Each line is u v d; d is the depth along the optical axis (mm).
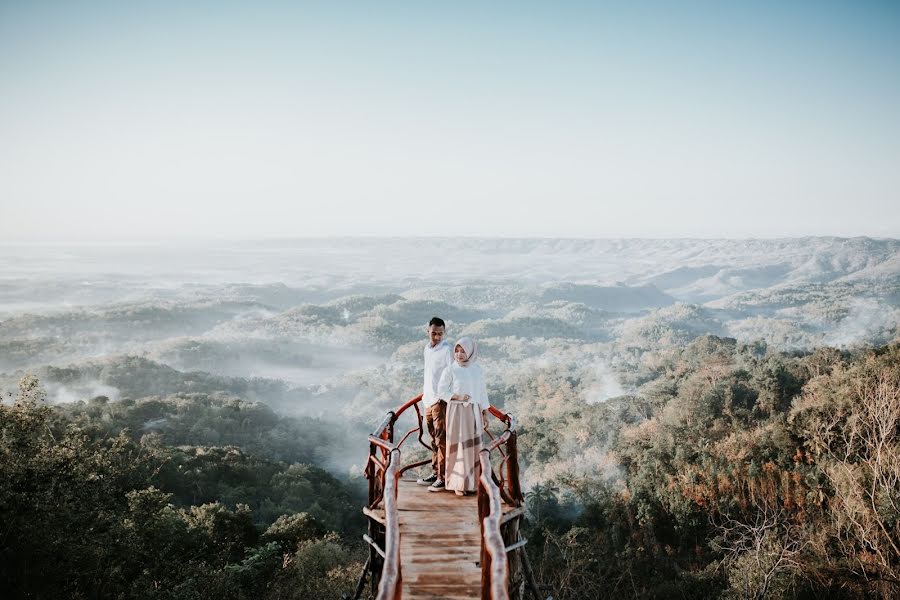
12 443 12133
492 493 3854
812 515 23797
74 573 12367
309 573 23188
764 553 17922
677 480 31188
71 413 81125
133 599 14398
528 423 80125
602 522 34562
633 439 50312
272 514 46938
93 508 13391
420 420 6223
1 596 10945
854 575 16516
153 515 20469
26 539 11297
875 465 18719
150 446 56281
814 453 27859
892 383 25781
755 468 28203
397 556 3266
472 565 4316
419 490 5613
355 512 54719
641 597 21688
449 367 5539
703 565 26156
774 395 46875
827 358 50156
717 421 44531
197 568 18938
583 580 18547
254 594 21656
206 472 53875
